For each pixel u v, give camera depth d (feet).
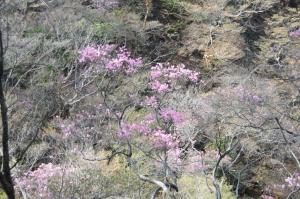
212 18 66.64
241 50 59.36
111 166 36.17
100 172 34.30
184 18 67.92
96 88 43.39
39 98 34.47
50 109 33.81
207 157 36.47
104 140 37.60
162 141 29.94
